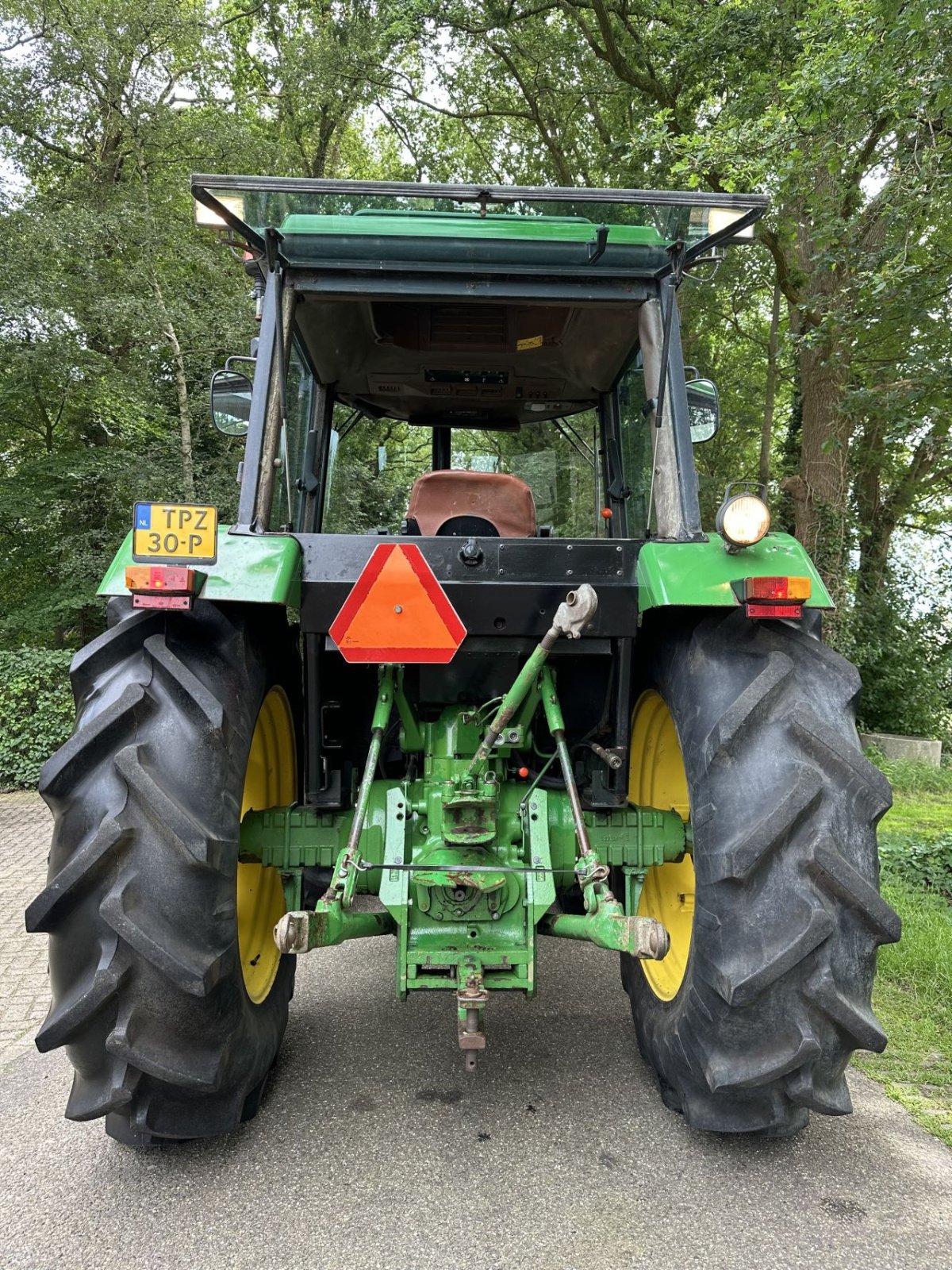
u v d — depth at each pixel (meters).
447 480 3.40
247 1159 2.41
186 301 12.49
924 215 6.91
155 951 2.03
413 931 2.58
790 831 2.10
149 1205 2.21
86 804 2.14
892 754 12.16
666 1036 2.48
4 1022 3.49
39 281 10.88
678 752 3.06
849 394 8.09
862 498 15.29
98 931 2.08
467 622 2.61
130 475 12.01
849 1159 2.42
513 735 2.80
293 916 2.15
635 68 13.07
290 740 3.19
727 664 2.39
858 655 13.23
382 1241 2.06
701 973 2.18
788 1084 2.15
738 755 2.21
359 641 2.37
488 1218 2.14
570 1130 2.55
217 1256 2.02
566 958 4.12
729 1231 2.10
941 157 6.17
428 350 3.62
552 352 3.66
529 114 15.30
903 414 7.61
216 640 2.45
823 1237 2.08
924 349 7.43
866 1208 2.19
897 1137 2.54
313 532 3.72
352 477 4.20
